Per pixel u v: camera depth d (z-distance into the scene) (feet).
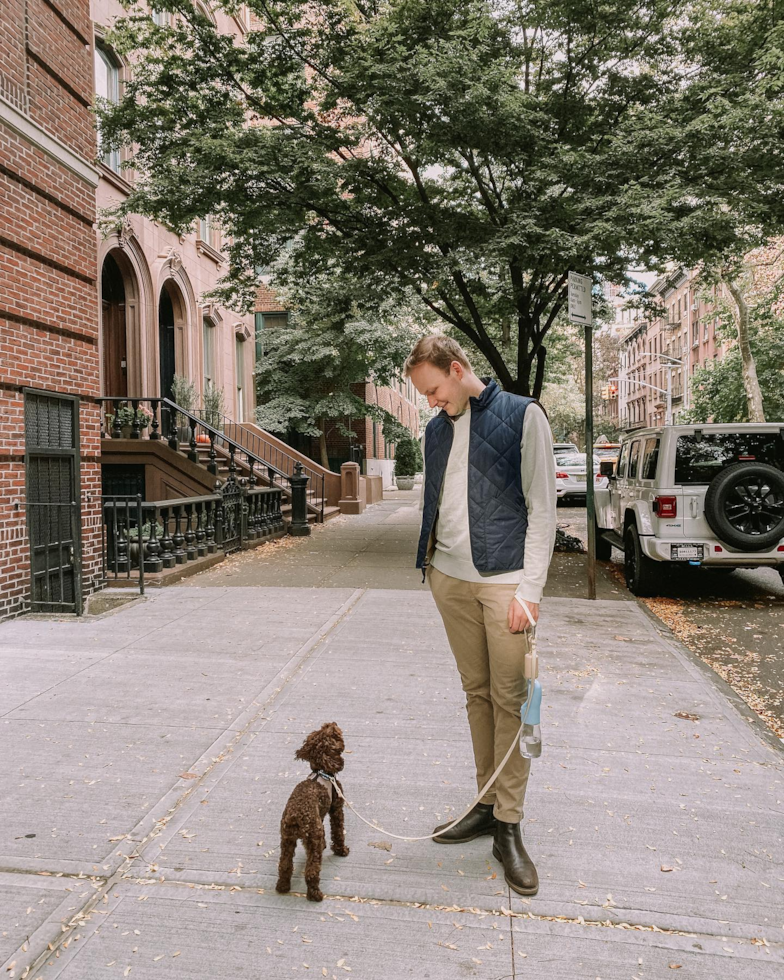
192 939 7.81
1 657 18.02
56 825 10.07
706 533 25.84
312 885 8.38
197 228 56.29
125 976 7.27
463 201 38.78
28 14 23.72
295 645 19.16
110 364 46.42
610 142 30.96
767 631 22.62
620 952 7.64
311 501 56.18
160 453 39.91
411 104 27.91
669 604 26.43
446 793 11.09
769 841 9.82
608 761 12.30
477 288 38.68
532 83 35.22
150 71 32.60
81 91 27.25
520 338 37.76
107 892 8.60
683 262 30.89
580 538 44.29
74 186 26.50
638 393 264.11
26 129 23.18
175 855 9.36
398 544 41.29
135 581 27.76
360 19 30.99
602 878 8.94
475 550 8.87
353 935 7.88
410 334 71.05
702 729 13.74
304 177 30.45
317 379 79.71
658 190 27.40
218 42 31.94
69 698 15.08
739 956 7.59
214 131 30.83
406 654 18.34
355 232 34.68
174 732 13.33
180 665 17.37
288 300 48.39
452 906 8.39
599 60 32.07
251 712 14.32
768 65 26.99
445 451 9.27
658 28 30.91
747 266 64.85
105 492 40.73
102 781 11.38
